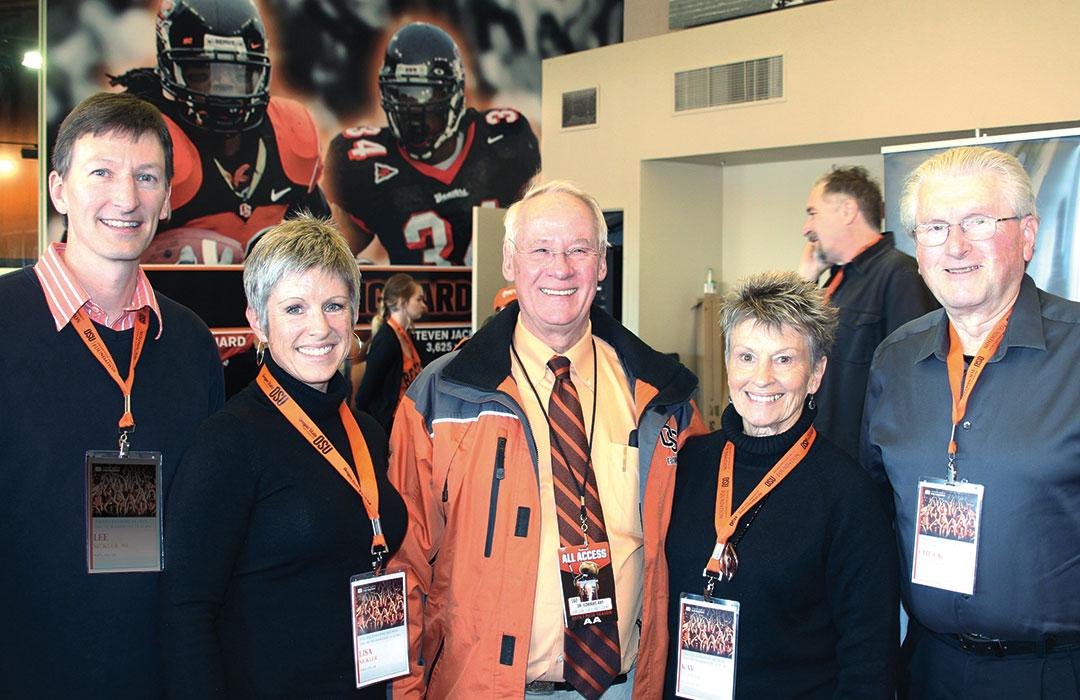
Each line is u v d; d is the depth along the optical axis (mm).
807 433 1884
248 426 1664
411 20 6383
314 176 6012
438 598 1966
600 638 1877
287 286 1687
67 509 1652
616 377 2117
